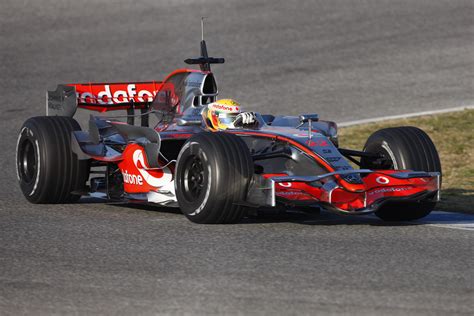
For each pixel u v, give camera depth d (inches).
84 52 3041.3
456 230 1076.5
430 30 3304.6
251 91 2571.4
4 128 2126.0
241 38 3233.3
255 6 3732.8
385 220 1169.4
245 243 976.3
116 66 2854.3
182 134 1228.5
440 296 765.3
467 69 2795.3
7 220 1139.9
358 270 853.2
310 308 729.6
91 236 1018.7
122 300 751.7
